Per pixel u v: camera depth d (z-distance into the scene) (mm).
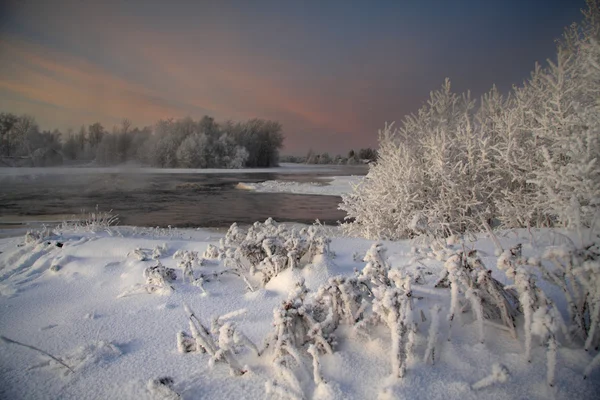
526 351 2303
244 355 2629
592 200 3902
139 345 2945
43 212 16203
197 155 63281
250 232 5645
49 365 2676
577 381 2131
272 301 3799
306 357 2492
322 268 4395
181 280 4516
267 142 76375
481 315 2506
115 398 2240
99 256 5961
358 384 2205
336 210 18156
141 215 16047
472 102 9438
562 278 2660
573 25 7332
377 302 2416
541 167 7027
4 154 57281
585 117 5395
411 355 2373
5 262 6121
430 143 8422
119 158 63594
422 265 4031
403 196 8055
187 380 2363
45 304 4082
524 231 6277
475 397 2057
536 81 8117
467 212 7934
